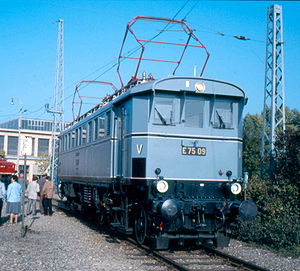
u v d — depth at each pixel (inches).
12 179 616.1
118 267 325.1
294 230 420.5
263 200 489.4
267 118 986.1
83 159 626.2
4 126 2942.9
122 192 436.1
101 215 554.6
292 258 377.7
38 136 2647.6
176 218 370.3
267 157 546.6
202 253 393.1
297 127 530.0
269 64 781.9
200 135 408.2
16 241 436.5
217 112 418.0
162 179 389.4
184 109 404.8
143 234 404.5
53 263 334.0
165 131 398.6
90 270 312.3
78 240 457.1
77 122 720.3
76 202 744.3
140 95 406.9
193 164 403.2
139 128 402.6
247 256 384.2
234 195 408.5
